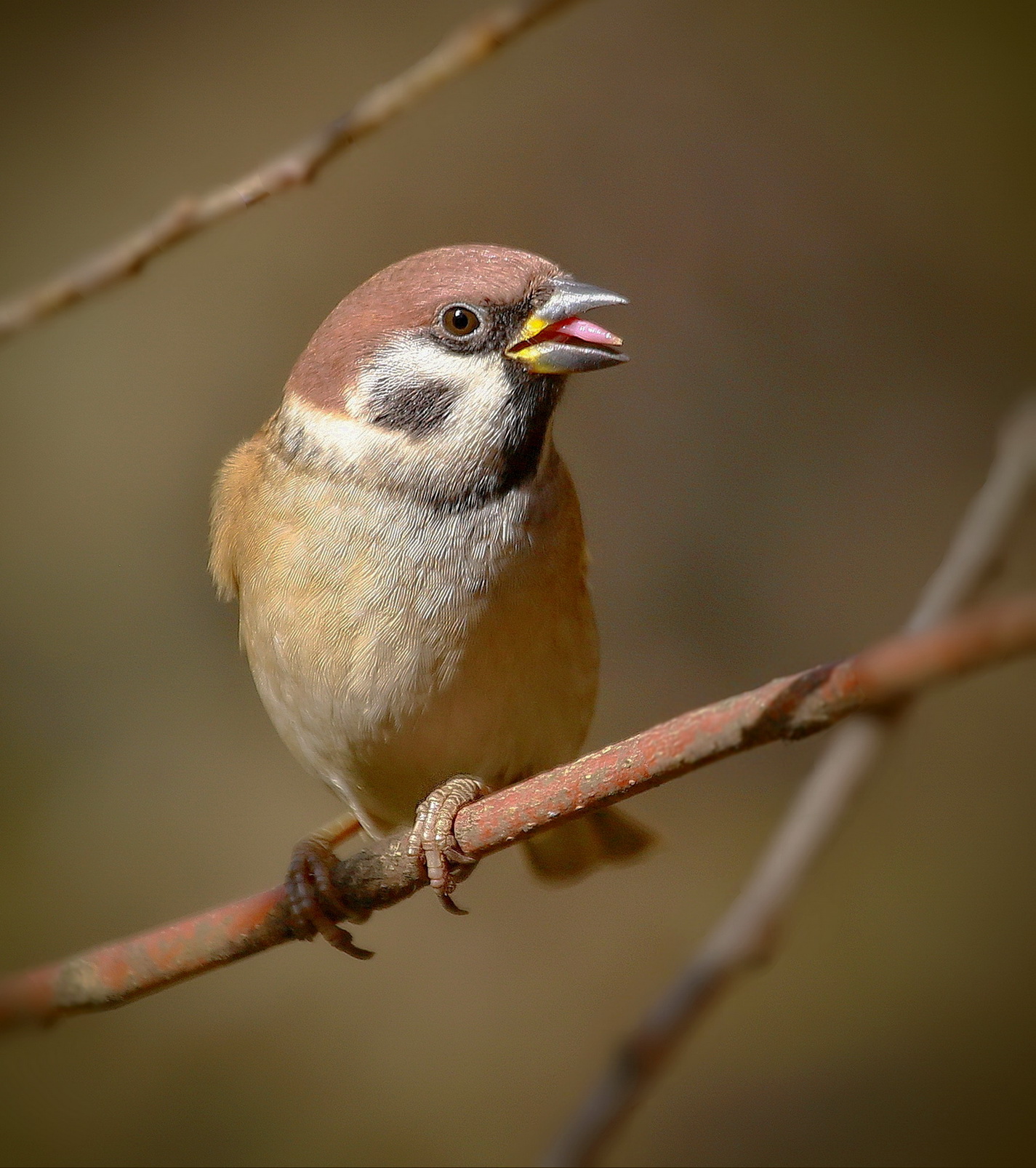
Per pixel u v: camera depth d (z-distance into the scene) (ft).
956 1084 32.32
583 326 21.07
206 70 42.96
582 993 34.50
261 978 34.55
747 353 40.42
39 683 37.83
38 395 40.19
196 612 38.68
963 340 40.14
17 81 42.52
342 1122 32.58
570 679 22.11
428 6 43.42
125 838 36.22
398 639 20.93
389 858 18.62
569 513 22.00
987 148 40.68
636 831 25.22
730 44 42.24
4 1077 31.83
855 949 34.35
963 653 9.83
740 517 39.40
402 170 41.73
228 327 40.86
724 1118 32.04
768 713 13.67
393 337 21.29
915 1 41.65
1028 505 11.55
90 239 41.47
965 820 35.91
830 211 41.04
